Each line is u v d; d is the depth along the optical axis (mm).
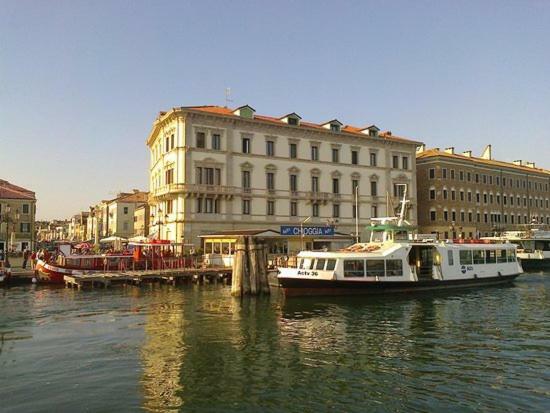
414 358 15930
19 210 69938
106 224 96875
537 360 15523
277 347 17516
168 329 20625
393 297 29219
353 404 11945
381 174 62562
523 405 11742
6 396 12492
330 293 28641
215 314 24172
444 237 68062
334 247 54156
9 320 22672
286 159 55250
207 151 50188
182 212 48656
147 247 43688
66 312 24828
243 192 51969
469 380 13625
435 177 68812
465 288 33344
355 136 60188
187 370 14727
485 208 74250
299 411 11547
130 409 11688
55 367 14992
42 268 36625
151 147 64688
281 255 46938
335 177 58594
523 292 32188
